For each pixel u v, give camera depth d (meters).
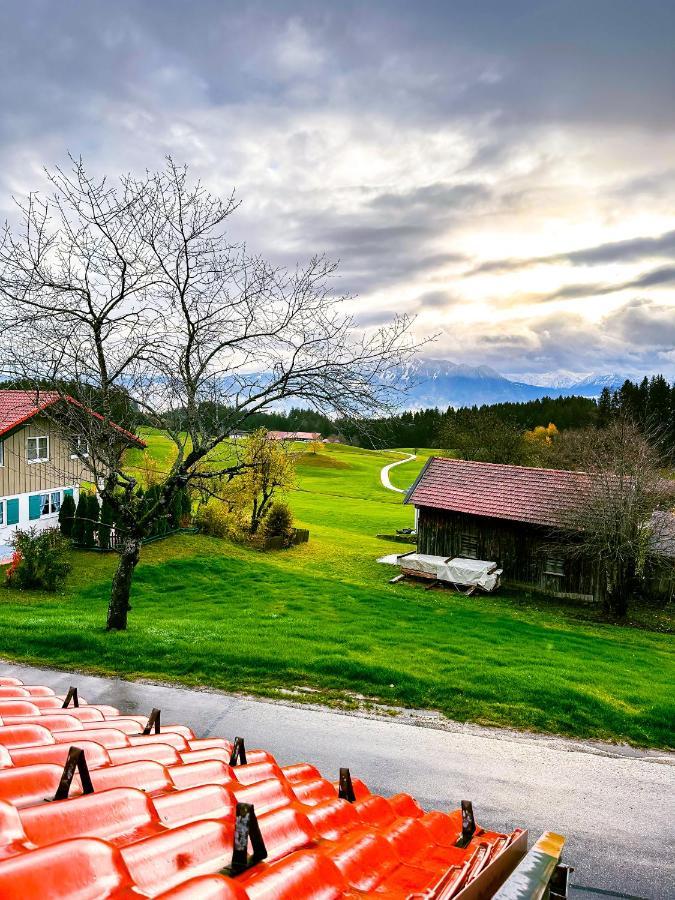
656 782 10.43
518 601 32.72
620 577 30.75
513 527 35.03
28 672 13.48
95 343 15.02
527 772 10.47
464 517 36.56
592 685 15.22
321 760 10.39
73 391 15.88
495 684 14.18
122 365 14.91
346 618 23.08
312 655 15.21
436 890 3.18
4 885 2.02
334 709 12.50
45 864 2.19
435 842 4.62
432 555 37.31
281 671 14.16
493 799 9.52
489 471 38.22
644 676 17.75
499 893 2.28
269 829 3.45
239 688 13.25
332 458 115.69
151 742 5.49
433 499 37.38
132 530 16.77
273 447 36.34
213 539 39.84
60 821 2.89
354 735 11.41
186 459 16.70
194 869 2.76
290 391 14.96
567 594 33.59
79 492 36.09
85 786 3.38
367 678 14.05
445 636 20.56
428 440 151.88
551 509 33.84
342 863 3.33
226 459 19.55
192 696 12.72
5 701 5.99
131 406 16.06
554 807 9.41
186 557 34.31
